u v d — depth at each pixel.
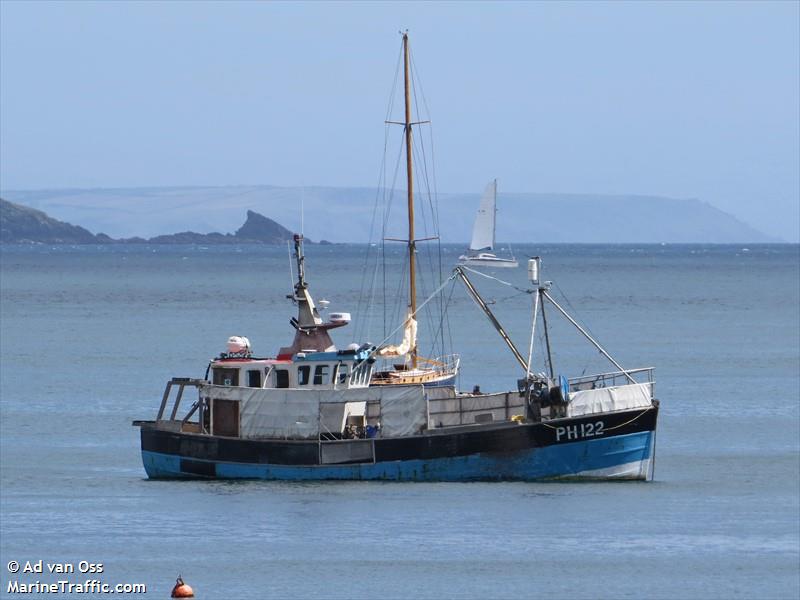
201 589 185.88
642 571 193.88
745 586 188.50
